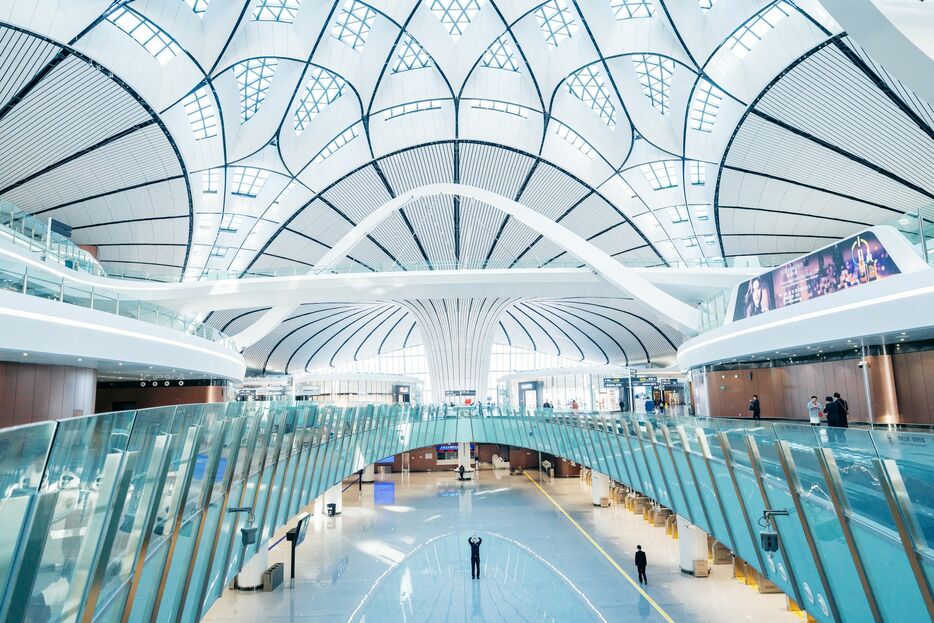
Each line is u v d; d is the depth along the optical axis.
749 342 16.86
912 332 12.02
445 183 30.92
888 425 13.91
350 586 17.95
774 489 7.93
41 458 3.48
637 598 16.44
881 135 21.33
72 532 4.00
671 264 27.41
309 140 30.25
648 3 24.78
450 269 29.03
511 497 32.91
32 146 21.45
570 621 14.89
